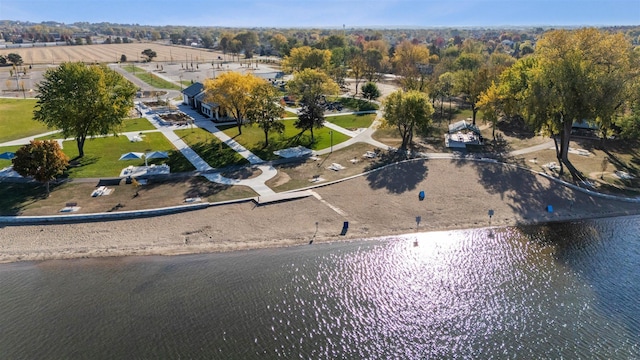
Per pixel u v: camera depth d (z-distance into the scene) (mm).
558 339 31891
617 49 73500
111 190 54875
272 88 78500
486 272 40438
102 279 38344
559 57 76688
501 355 30469
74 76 61781
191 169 63094
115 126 68188
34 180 56750
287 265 40812
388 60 187875
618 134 77312
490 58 154500
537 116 63625
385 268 40781
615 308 35281
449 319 34094
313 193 55562
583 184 58969
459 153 72500
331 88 106938
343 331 32469
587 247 44812
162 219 48531
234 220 48688
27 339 31203
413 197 55094
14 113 94625
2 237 44219
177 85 144250
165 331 31922
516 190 57438
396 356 30250
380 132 85250
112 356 29562
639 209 53000
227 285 37562
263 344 30766
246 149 72812
